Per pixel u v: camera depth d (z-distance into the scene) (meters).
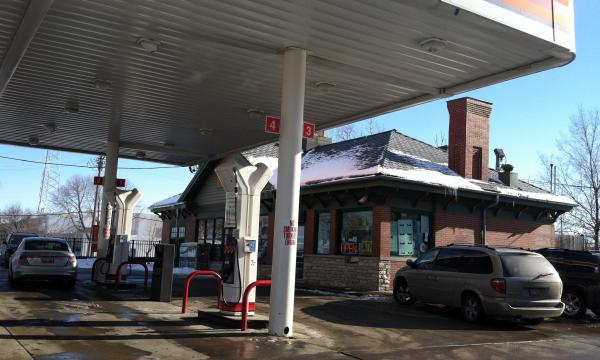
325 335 9.05
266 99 12.77
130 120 15.05
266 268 22.56
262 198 22.69
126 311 10.77
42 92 12.59
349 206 19.03
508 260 11.13
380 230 17.62
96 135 17.19
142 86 11.92
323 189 19.23
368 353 7.74
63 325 8.88
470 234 20.06
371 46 8.98
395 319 11.43
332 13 7.75
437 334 9.77
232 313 9.48
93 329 8.62
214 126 15.56
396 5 7.30
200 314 9.94
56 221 83.56
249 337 8.38
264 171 9.73
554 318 12.89
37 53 10.06
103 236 16.70
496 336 9.87
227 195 10.01
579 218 30.02
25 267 14.35
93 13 8.20
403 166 18.86
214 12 7.96
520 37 8.16
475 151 21.80
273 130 9.09
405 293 13.72
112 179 17.61
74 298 12.60
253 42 9.06
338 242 19.52
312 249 20.45
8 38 9.23
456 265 12.16
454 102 22.05
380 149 20.23
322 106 13.16
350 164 19.80
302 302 13.73
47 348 7.12
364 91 11.73
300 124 9.11
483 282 11.21
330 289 17.73
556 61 9.08
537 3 8.22
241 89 11.98
